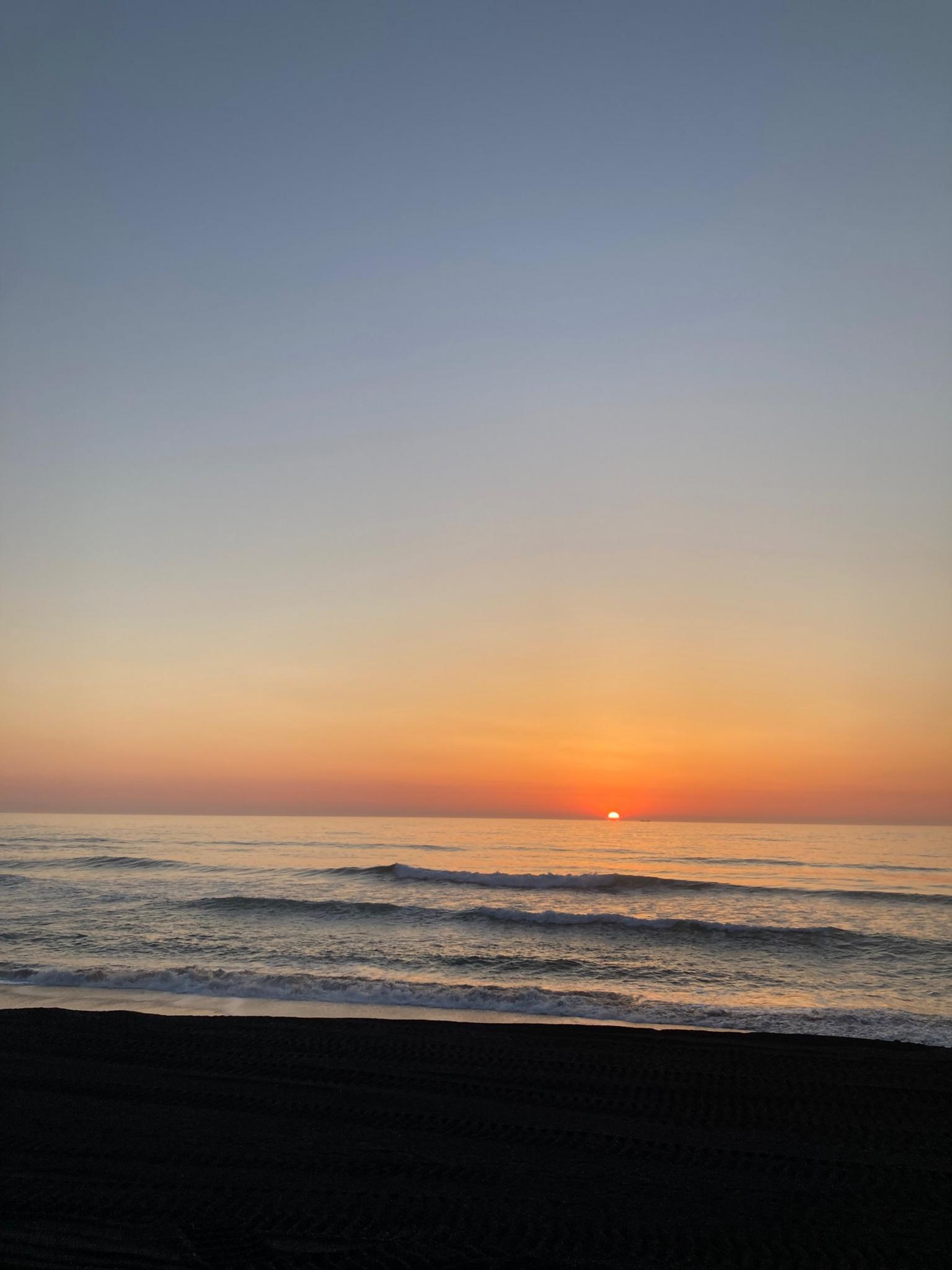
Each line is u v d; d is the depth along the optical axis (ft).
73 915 79.05
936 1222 22.39
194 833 270.26
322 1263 20.01
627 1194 23.76
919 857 189.16
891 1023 42.24
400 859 163.12
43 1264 19.69
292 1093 31.50
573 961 60.54
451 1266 20.03
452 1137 27.58
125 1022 40.98
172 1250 20.45
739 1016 43.75
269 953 62.03
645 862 167.43
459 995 47.37
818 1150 26.91
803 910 90.94
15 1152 26.17
